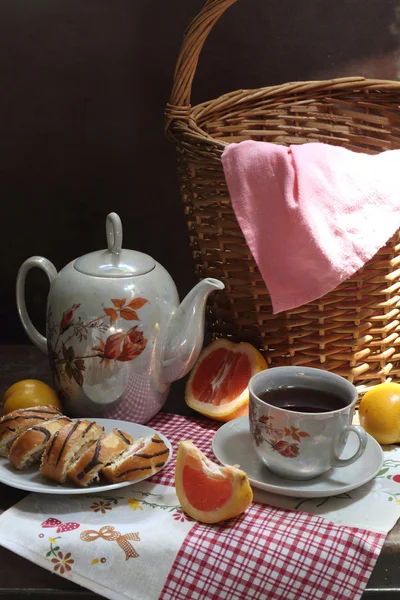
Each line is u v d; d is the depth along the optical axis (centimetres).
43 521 95
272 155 105
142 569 91
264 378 101
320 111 135
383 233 106
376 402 106
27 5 130
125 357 105
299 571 91
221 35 133
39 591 93
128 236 141
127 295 104
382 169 108
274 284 107
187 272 144
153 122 136
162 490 99
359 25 134
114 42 132
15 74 133
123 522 94
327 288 106
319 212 105
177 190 139
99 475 99
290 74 136
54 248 141
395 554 92
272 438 96
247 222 106
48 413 103
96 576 91
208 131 130
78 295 105
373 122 133
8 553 93
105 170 138
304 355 114
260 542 92
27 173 137
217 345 116
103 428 104
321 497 98
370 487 99
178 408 117
